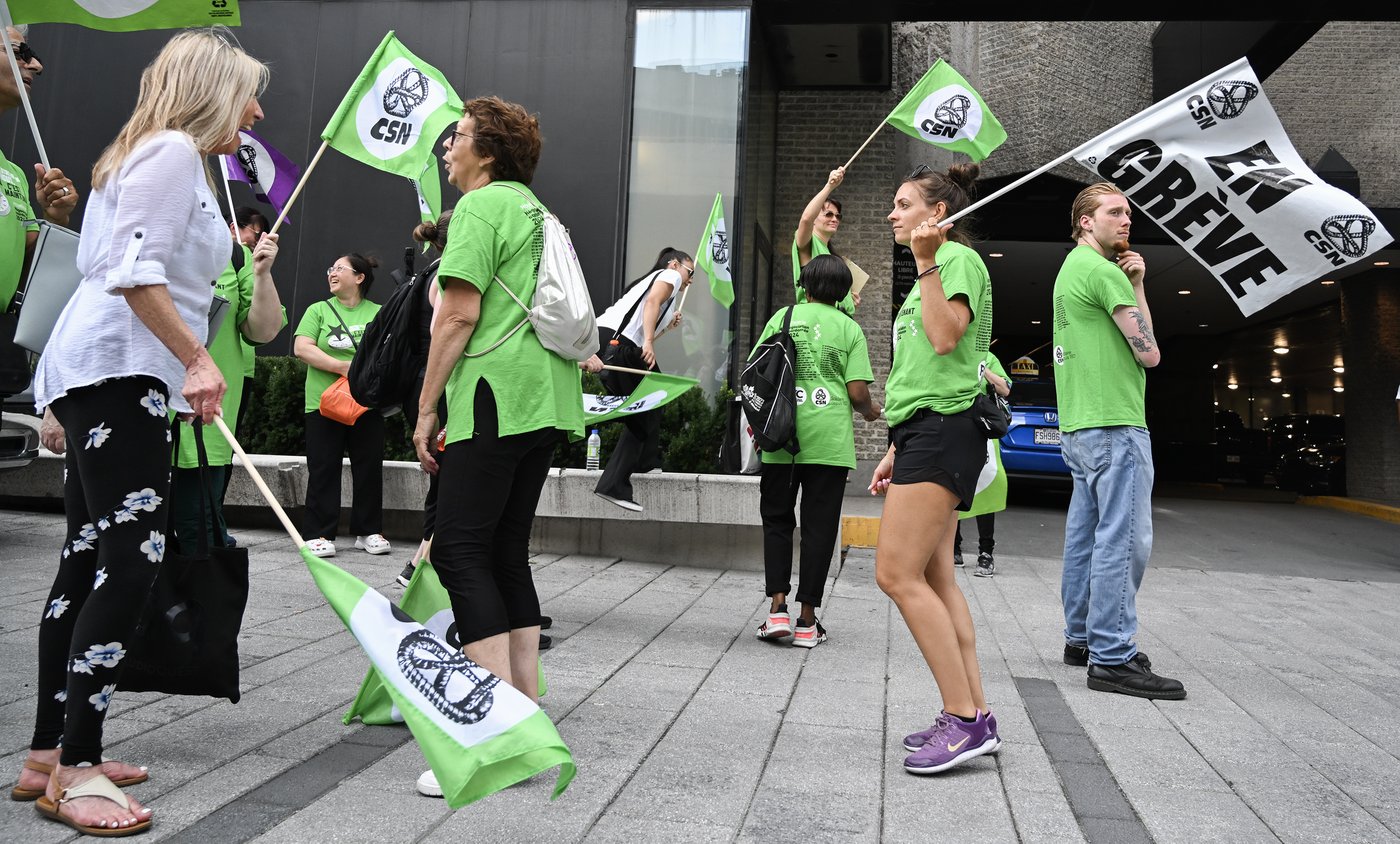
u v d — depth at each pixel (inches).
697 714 137.4
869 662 172.9
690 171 366.3
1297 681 172.6
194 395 94.0
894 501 121.6
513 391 114.3
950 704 119.3
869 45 429.7
